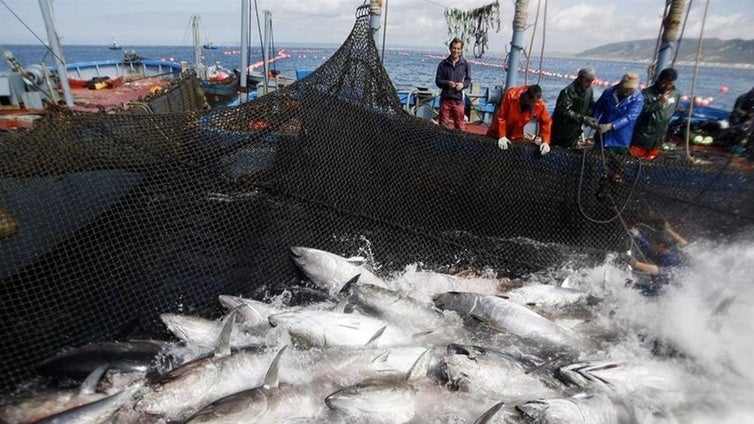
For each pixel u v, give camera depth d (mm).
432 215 7070
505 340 5727
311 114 6566
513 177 7062
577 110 7727
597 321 6270
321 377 4773
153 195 5945
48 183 5195
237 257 6230
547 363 5152
